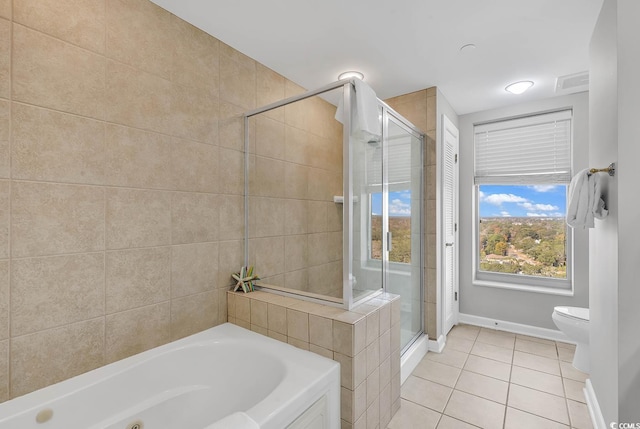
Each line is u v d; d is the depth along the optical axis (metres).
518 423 1.80
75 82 1.36
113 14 1.48
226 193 2.02
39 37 1.26
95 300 1.43
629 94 1.34
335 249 1.79
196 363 1.69
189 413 1.60
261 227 2.09
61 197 1.32
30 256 1.24
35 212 1.25
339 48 2.08
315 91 1.89
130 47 1.54
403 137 2.46
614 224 1.42
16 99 1.20
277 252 2.02
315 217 1.88
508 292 3.20
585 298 2.84
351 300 1.74
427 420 1.84
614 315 1.42
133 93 1.55
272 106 2.06
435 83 2.64
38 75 1.25
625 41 1.34
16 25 1.20
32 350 1.25
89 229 1.40
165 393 1.57
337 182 1.82
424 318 2.80
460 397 2.06
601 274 1.68
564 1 1.62
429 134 2.75
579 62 2.28
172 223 1.72
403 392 2.12
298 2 1.63
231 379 1.69
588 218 1.56
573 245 2.89
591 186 1.55
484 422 1.82
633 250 1.33
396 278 2.36
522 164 3.17
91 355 1.42
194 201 1.83
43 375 1.29
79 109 1.37
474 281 3.37
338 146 1.83
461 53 2.15
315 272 1.84
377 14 1.73
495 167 3.31
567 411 1.90
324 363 1.52
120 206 1.51
